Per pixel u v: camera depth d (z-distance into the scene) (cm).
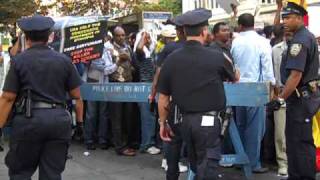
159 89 461
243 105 563
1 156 782
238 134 612
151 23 1114
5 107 443
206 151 437
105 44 810
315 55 507
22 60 439
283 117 632
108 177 655
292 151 519
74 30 783
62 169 451
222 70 445
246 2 1595
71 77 457
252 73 625
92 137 824
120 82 781
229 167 685
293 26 507
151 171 680
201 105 438
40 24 445
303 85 507
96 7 1967
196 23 442
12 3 1961
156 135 789
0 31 1994
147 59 812
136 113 811
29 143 439
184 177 637
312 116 510
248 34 631
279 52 651
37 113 434
